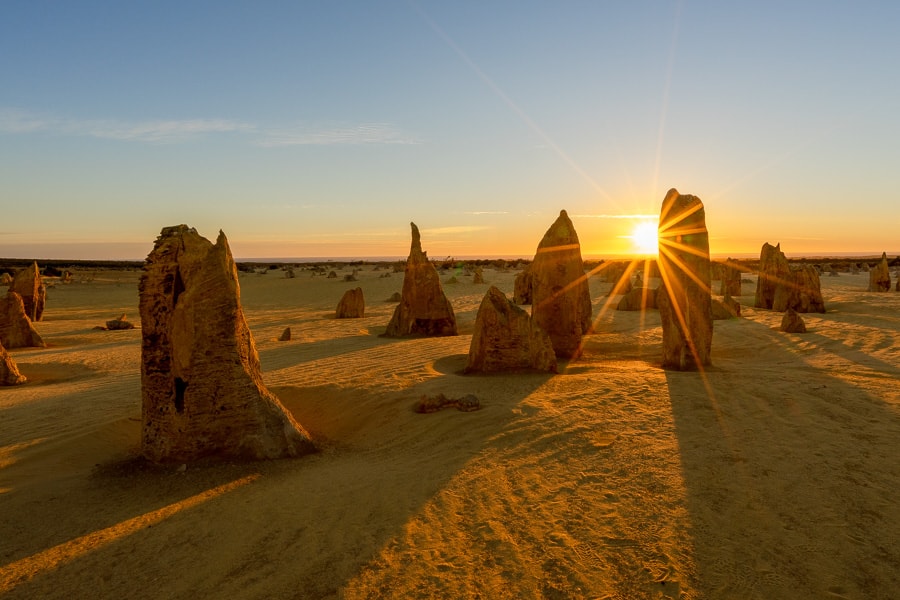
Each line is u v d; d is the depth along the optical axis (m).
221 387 6.49
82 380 12.15
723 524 4.34
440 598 3.60
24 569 4.28
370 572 3.95
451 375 10.20
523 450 6.16
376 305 29.83
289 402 9.16
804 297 20.45
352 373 10.66
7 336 16.98
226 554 4.34
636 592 3.57
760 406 7.50
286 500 5.25
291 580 3.92
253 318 25.20
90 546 4.59
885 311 19.33
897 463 5.38
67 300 36.22
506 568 3.91
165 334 6.45
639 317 20.11
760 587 3.56
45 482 6.06
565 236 12.23
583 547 4.12
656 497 4.85
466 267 85.19
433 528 4.52
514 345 10.23
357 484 5.53
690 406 7.58
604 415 7.25
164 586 3.96
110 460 6.73
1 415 8.84
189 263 6.45
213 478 5.94
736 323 17.64
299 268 90.25
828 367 10.45
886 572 3.65
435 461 6.06
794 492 4.82
